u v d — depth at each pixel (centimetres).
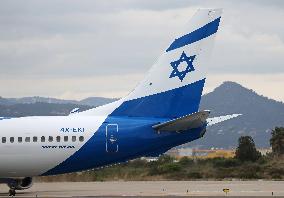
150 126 14600
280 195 14400
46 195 15288
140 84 14875
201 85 14725
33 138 14750
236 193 15188
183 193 15438
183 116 14200
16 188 15850
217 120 14512
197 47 14662
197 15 14662
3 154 14750
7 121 14912
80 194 15450
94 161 14762
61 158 14738
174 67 14762
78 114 15012
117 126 14662
